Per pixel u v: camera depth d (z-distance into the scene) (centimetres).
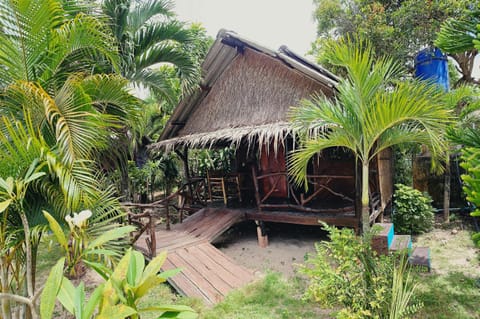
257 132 592
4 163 255
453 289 413
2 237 254
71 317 391
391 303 289
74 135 310
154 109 1317
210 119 872
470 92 616
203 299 414
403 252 355
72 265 204
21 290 291
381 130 314
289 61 607
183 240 620
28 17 335
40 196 288
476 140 274
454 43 323
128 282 182
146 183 1203
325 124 351
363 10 955
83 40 388
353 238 330
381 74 317
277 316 368
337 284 312
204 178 889
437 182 859
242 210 729
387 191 832
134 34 665
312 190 786
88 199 285
